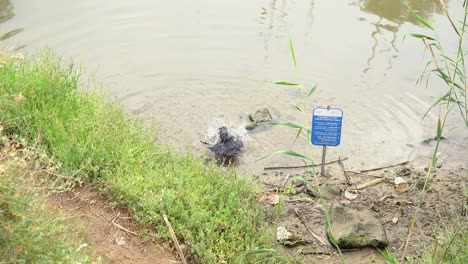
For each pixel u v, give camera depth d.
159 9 9.35
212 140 6.00
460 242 4.09
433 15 9.22
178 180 4.33
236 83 7.24
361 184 5.39
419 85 7.29
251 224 4.25
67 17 8.65
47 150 4.38
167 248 3.83
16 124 4.26
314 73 7.53
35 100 4.72
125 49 7.82
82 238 3.48
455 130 6.43
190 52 7.90
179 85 7.08
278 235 4.42
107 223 3.89
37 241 2.81
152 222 4.00
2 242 2.69
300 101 6.90
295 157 5.88
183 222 4.01
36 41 7.61
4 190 2.80
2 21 8.19
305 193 5.18
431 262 3.76
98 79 6.97
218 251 3.87
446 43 8.20
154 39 8.21
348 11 9.52
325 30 8.77
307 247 4.36
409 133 6.35
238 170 5.55
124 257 3.60
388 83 7.32
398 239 4.52
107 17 8.84
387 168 5.70
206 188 4.38
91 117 4.84
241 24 8.89
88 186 4.21
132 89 6.87
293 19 9.15
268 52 8.02
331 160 5.85
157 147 5.11
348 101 6.91
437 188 5.31
